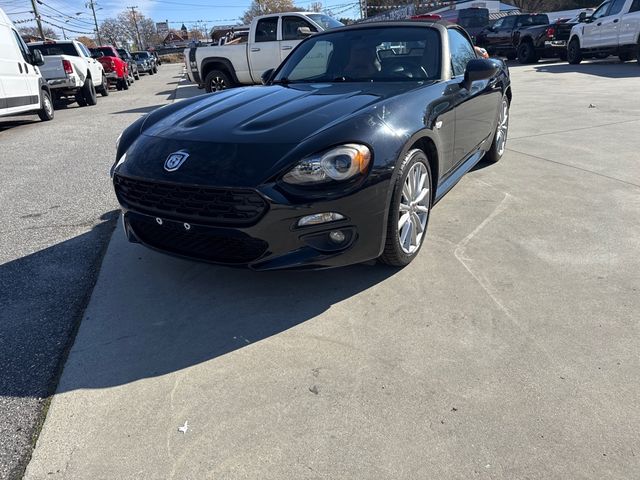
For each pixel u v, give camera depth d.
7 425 2.06
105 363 2.42
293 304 2.85
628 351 2.35
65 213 4.56
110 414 2.10
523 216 3.94
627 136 6.26
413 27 4.03
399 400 2.11
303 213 2.52
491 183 4.77
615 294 2.81
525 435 1.91
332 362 2.36
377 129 2.71
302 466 1.82
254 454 1.88
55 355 2.50
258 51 11.38
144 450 1.91
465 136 4.02
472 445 1.88
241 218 2.55
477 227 3.76
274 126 2.79
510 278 3.02
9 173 6.13
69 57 13.24
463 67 4.23
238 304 2.88
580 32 15.66
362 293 2.93
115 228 4.12
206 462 1.85
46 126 10.25
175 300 2.95
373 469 1.79
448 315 2.68
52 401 2.18
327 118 2.79
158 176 2.71
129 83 22.92
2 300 3.04
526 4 48.09
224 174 2.55
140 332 2.65
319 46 4.24
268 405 2.11
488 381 2.19
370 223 2.68
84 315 2.83
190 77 12.81
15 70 9.87
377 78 3.79
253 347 2.50
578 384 2.16
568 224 3.76
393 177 2.73
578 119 7.41
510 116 7.91
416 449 1.87
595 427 1.93
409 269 3.17
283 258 2.61
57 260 3.56
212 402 2.14
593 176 4.84
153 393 2.21
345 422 2.00
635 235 3.53
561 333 2.50
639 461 1.79
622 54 15.12
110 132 8.84
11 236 4.04
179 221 2.70
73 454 1.91
